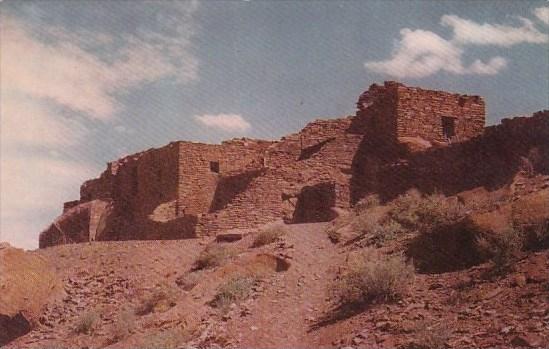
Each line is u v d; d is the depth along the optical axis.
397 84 31.84
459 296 16.16
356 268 18.69
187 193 31.59
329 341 16.06
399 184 28.36
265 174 30.03
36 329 22.53
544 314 14.26
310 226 25.22
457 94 32.38
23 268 24.14
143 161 34.22
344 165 31.78
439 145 27.97
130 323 20.41
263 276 20.98
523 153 25.23
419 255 19.17
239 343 17.14
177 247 26.70
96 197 38.00
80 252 27.56
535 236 17.31
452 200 23.62
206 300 20.34
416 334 14.94
